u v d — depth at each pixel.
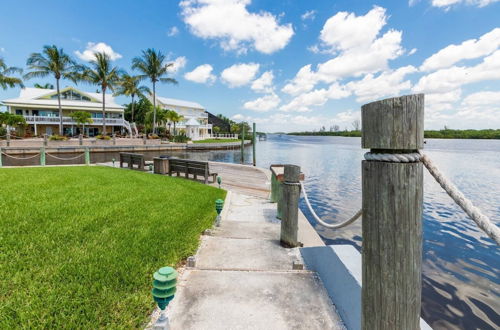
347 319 2.05
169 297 1.72
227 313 2.20
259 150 41.72
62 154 27.33
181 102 62.88
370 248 1.04
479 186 12.23
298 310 2.26
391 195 0.96
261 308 2.28
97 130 43.72
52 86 61.88
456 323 3.10
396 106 0.93
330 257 2.54
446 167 18.86
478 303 3.49
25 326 1.86
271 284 2.66
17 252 2.94
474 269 4.48
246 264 3.12
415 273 0.99
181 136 45.94
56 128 39.88
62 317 1.99
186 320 2.10
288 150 41.84
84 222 4.02
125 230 3.84
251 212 5.82
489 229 0.77
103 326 1.96
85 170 10.62
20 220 3.92
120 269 2.70
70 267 2.68
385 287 1.01
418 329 1.02
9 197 5.24
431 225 6.92
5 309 2.03
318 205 8.48
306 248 3.24
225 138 66.19
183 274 2.83
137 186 7.34
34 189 6.17
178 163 10.16
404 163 0.95
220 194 7.13
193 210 5.23
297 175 3.62
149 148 35.78
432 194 10.53
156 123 51.94
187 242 3.59
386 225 0.98
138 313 2.11
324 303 2.36
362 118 1.06
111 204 5.20
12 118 30.69
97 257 2.94
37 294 2.21
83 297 2.23
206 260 3.20
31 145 27.08
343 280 2.18
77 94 43.19
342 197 9.63
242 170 12.58
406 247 0.97
